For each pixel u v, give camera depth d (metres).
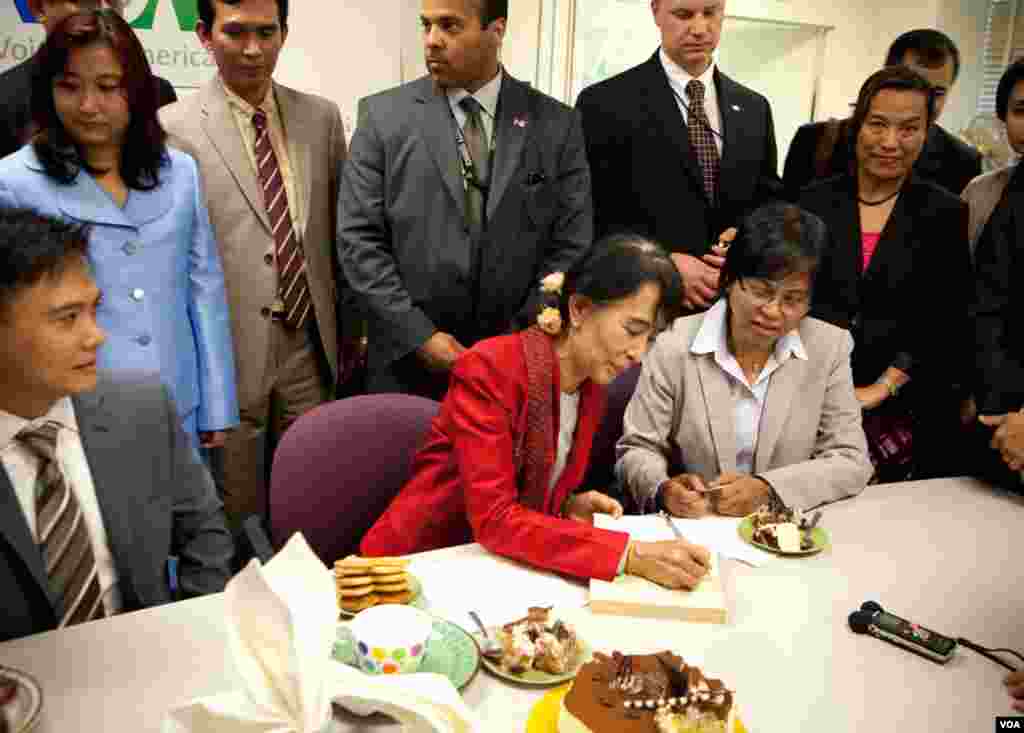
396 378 2.39
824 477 1.75
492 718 1.07
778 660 1.21
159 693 1.07
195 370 2.09
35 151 1.79
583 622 1.29
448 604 1.31
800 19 4.11
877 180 2.38
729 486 1.69
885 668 1.21
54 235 1.20
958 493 1.84
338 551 1.79
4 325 1.18
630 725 1.01
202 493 1.55
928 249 2.35
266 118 2.34
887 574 1.47
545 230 2.45
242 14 2.15
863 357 2.40
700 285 2.49
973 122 3.89
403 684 0.93
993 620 1.34
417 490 1.64
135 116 1.83
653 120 2.61
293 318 2.40
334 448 1.76
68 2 2.10
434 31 2.25
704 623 1.30
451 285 2.38
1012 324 2.33
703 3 2.53
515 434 1.52
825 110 4.34
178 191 1.97
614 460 2.20
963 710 1.12
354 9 3.27
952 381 2.43
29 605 1.28
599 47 3.66
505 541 1.44
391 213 2.35
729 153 2.67
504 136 2.38
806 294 1.72
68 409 1.36
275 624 0.88
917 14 4.27
